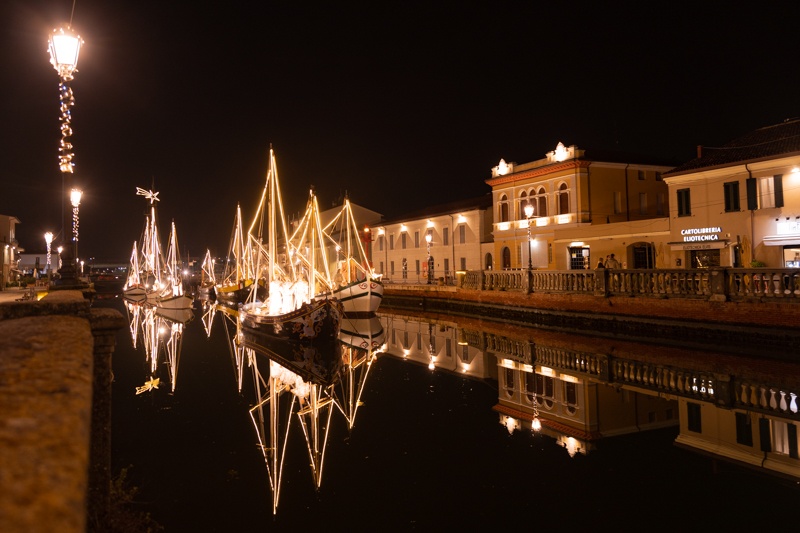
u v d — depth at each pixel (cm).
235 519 904
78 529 117
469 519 883
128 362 2562
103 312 634
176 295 5475
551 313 3244
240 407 1683
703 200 3450
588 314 2955
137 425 1482
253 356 2658
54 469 145
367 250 7694
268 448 1273
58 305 594
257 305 3750
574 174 4619
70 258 1541
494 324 3628
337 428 1430
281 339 2962
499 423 1424
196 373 2266
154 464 1170
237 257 6253
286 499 973
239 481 1075
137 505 955
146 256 6825
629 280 2783
